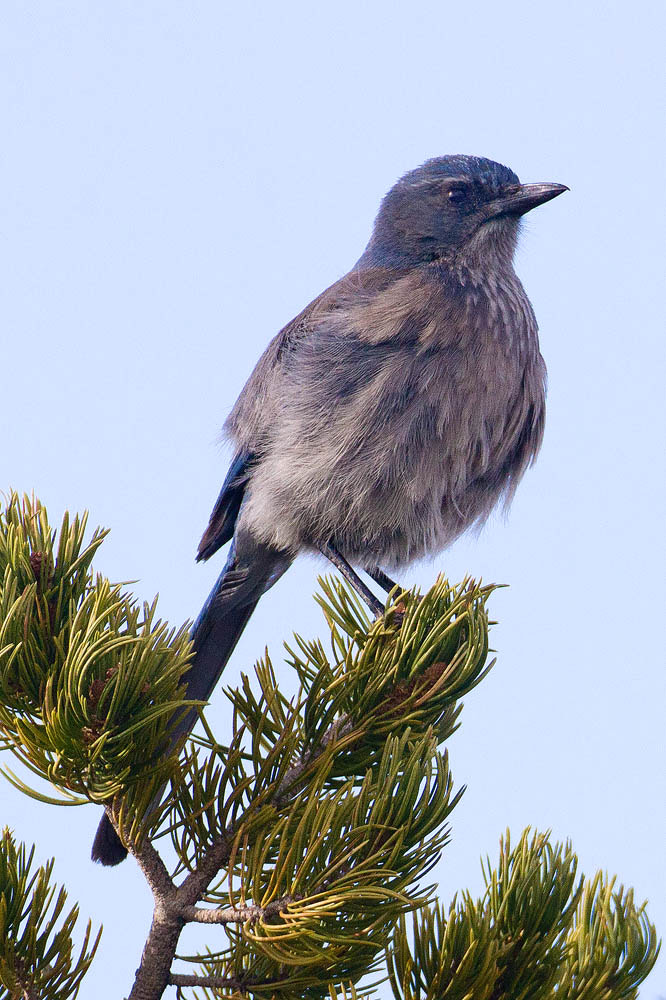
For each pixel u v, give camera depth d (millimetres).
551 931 5766
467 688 6531
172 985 5953
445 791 5781
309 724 6418
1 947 5781
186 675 11539
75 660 5379
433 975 5629
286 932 5301
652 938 5770
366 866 5629
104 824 6961
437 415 11133
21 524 6324
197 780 6055
